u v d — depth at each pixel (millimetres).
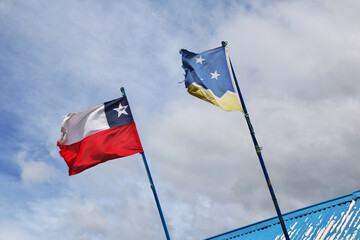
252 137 17516
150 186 20516
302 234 20719
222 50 18797
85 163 20969
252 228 24062
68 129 21203
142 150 21125
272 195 16688
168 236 19641
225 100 18109
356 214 19703
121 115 21516
